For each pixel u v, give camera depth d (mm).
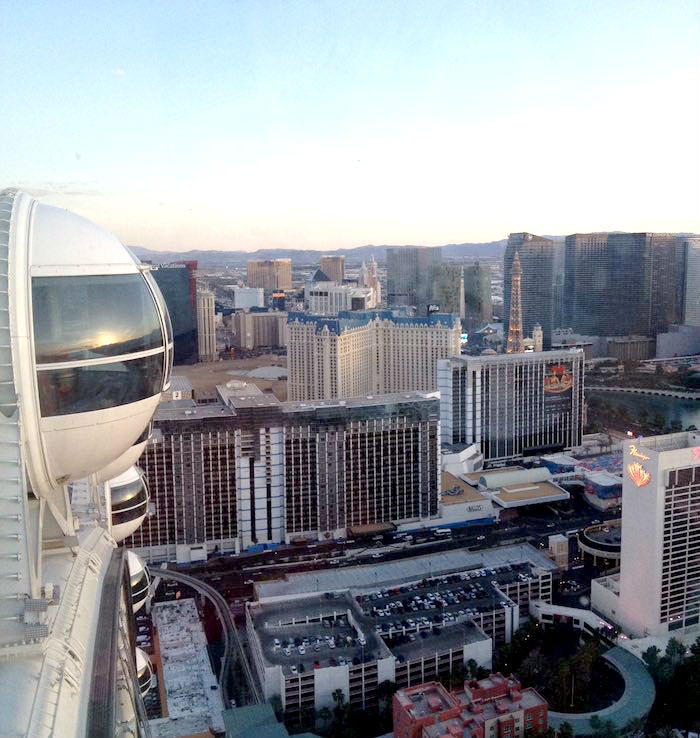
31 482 38406
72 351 37938
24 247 36562
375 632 178000
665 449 195500
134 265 42688
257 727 147125
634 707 160250
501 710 142000
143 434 55750
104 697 33562
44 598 33219
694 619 196000
